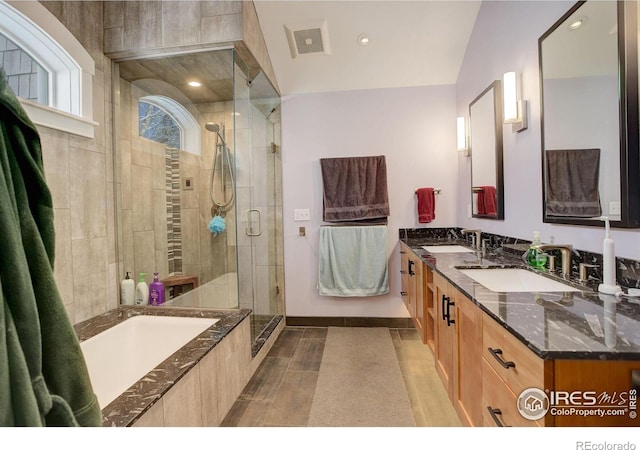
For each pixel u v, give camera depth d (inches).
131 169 88.2
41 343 26.0
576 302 40.1
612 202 45.5
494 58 82.5
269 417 66.5
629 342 28.5
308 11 90.6
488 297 43.0
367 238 113.9
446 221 114.5
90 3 74.6
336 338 107.8
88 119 71.5
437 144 114.0
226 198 99.6
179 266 102.2
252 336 94.0
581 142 51.4
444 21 94.0
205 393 57.3
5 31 59.4
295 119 118.8
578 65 51.9
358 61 106.6
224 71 89.7
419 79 111.8
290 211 120.0
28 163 27.2
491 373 39.8
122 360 70.2
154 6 77.5
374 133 116.1
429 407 69.4
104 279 78.1
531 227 67.6
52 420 26.4
